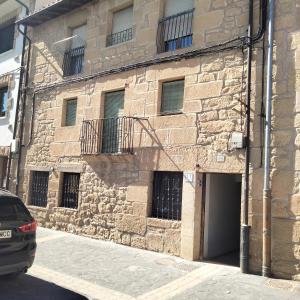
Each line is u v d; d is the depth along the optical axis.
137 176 9.24
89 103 10.67
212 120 8.06
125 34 10.32
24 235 6.00
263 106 7.38
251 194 7.34
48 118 11.89
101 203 9.96
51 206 11.34
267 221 6.96
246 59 7.71
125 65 9.89
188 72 8.56
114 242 9.52
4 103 14.09
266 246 6.93
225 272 7.23
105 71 10.27
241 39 7.78
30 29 13.13
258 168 7.31
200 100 8.30
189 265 7.65
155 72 9.20
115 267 7.38
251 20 7.66
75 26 11.77
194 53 8.46
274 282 6.60
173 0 9.34
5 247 5.70
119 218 9.49
